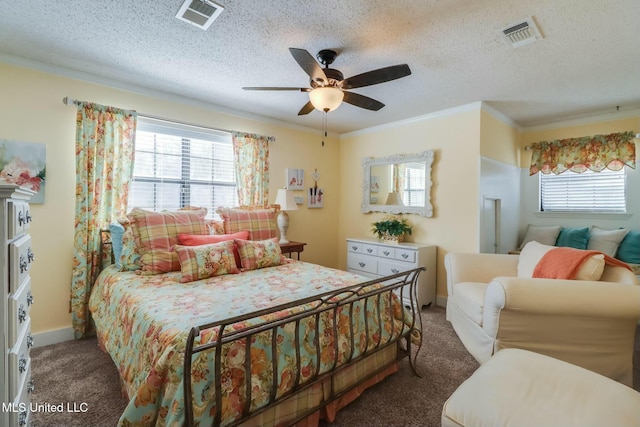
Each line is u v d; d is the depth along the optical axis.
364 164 4.38
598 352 1.74
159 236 2.38
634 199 3.41
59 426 1.53
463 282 2.66
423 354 2.34
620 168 3.41
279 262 2.72
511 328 1.82
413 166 3.83
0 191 0.97
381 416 1.64
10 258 1.02
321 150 4.52
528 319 1.79
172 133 3.13
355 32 1.98
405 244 3.65
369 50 2.21
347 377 1.74
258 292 1.86
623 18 1.79
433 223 3.67
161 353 1.21
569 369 1.25
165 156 3.10
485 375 1.24
